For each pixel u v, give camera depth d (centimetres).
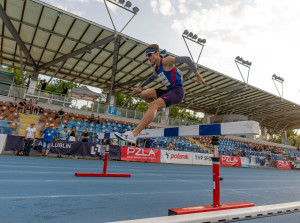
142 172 761
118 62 1934
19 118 1431
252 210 249
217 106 2970
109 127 1769
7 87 1591
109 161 1141
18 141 1009
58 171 602
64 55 1733
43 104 1647
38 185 385
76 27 1445
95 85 2553
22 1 1224
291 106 2886
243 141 2916
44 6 1233
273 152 2822
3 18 1267
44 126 1445
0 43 1722
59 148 1068
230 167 1625
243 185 619
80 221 207
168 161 1395
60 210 241
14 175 481
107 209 257
